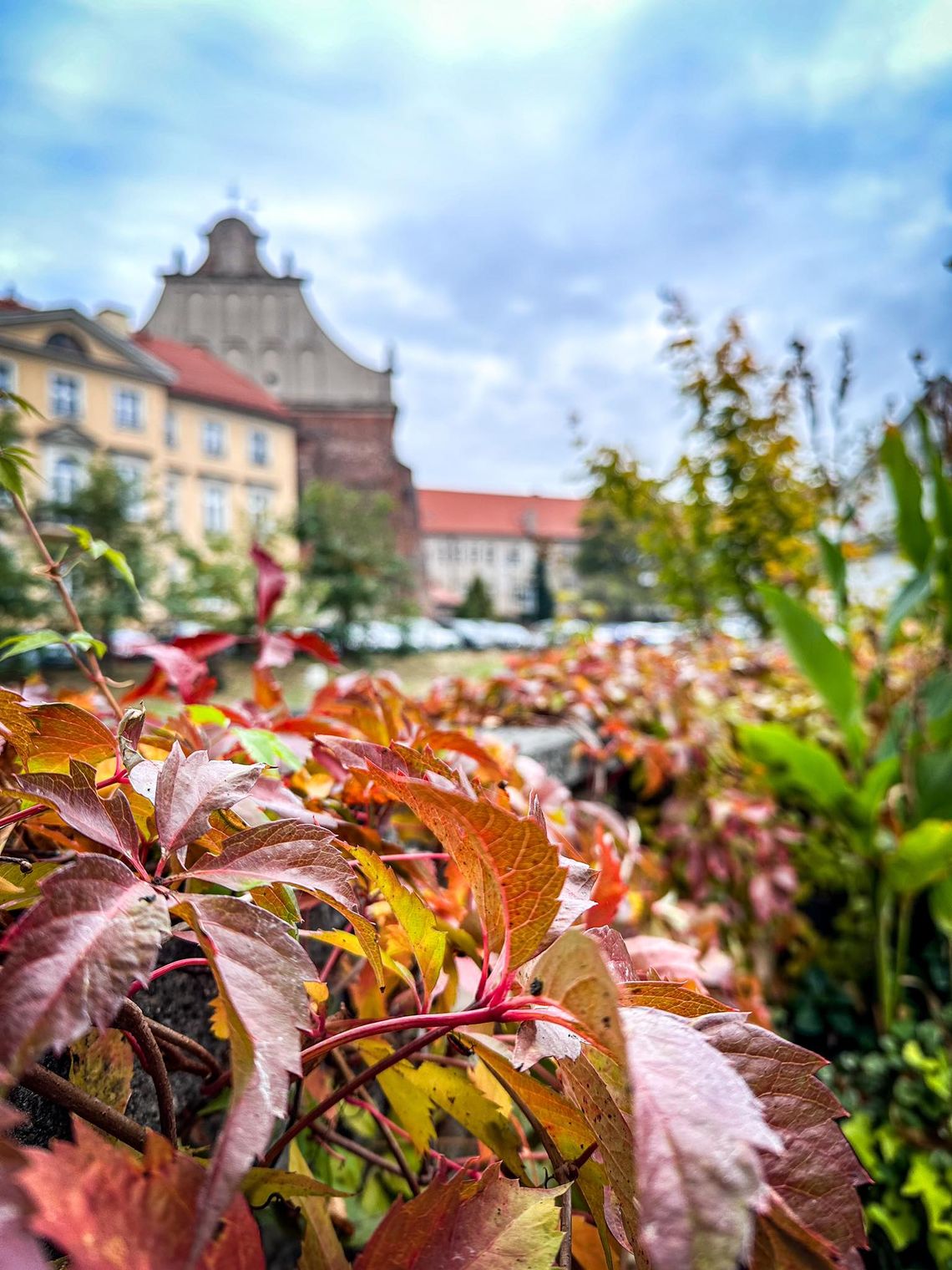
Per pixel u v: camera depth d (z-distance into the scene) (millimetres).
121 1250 191
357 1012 561
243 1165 192
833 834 2260
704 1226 199
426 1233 267
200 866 300
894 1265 1404
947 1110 1532
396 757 375
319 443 35594
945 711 2068
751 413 4422
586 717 1776
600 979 249
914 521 2133
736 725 2344
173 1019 527
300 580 16938
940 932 2277
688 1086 236
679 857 1788
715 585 4680
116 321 27641
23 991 208
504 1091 464
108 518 14531
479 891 314
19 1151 197
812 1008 1989
